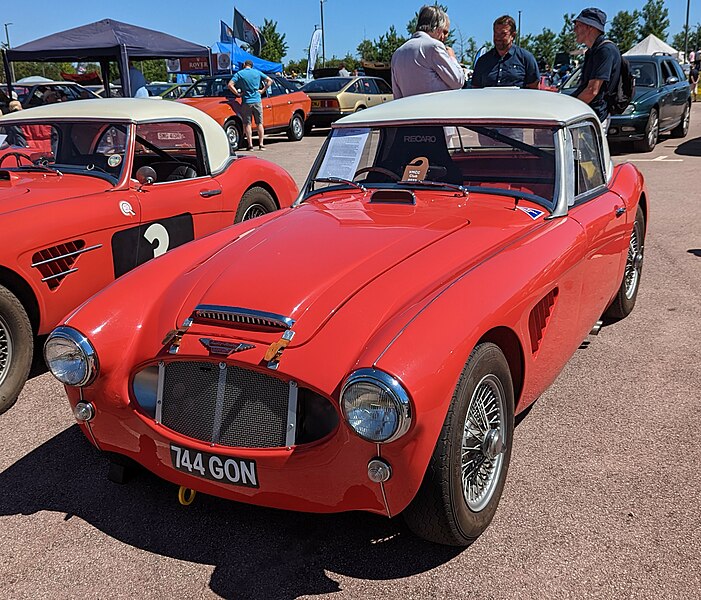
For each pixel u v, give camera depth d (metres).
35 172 5.11
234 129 14.87
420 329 2.32
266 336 2.50
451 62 5.98
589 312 3.70
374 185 3.88
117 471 3.16
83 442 3.59
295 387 2.39
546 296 3.02
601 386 3.94
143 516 2.96
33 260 4.13
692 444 3.31
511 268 2.79
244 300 2.65
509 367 2.85
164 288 3.00
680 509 2.83
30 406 4.00
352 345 2.41
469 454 2.58
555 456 3.26
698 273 5.85
